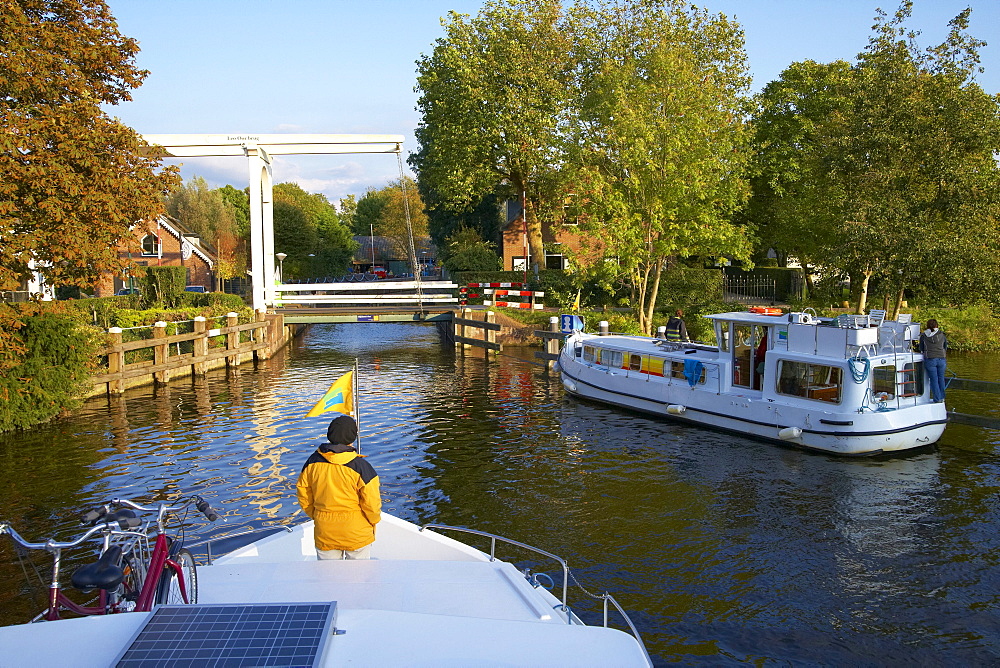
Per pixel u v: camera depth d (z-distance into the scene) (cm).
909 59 2670
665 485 1363
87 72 1834
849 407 1540
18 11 1595
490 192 4416
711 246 2938
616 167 3086
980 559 1027
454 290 4931
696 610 884
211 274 5109
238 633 343
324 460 649
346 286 3606
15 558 1044
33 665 314
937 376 1589
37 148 1605
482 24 3922
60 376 1881
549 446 1653
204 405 2133
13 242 1551
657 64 2994
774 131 4212
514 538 1105
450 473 1441
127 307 3117
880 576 977
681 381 1922
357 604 556
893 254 2555
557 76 4016
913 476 1407
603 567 1002
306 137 3328
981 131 2470
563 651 379
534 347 3388
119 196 1816
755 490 1332
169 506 496
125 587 455
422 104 4238
